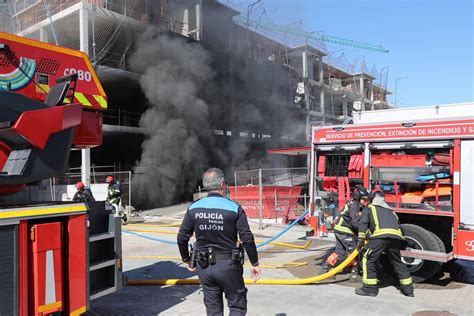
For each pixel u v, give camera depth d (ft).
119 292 18.47
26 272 10.68
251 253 10.91
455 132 19.44
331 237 23.90
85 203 12.83
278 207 49.90
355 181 23.11
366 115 26.91
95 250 13.41
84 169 58.65
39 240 10.94
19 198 13.85
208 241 10.89
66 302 11.72
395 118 25.88
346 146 23.30
